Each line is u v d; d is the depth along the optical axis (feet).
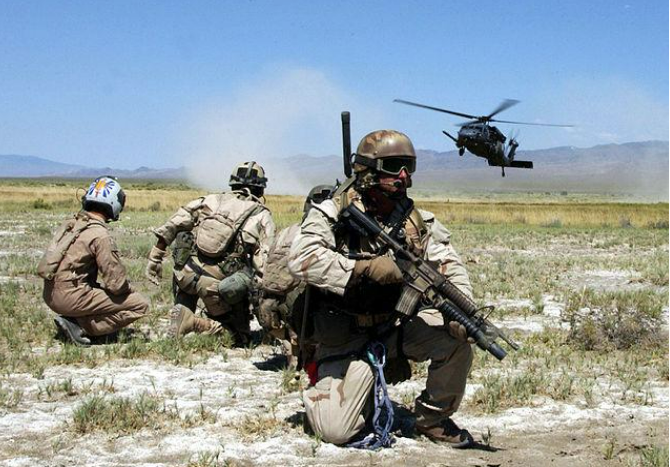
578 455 15.93
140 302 25.18
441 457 15.40
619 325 26.00
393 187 15.08
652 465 15.12
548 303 35.01
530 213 131.03
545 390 20.42
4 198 161.58
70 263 24.23
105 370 21.57
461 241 72.84
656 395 20.30
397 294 15.39
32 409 17.67
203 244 24.45
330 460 15.01
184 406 18.12
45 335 25.43
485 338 14.69
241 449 15.38
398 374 16.34
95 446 15.51
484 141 61.98
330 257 14.79
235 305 25.27
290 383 20.11
